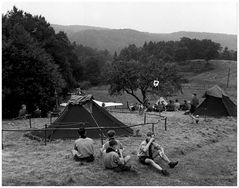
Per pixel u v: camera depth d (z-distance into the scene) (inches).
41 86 1187.9
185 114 992.2
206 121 848.3
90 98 600.1
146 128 698.2
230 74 4945.9
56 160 437.4
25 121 818.8
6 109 1133.1
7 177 368.5
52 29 2471.7
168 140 590.2
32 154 468.8
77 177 375.9
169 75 2251.5
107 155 403.9
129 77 2132.1
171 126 744.3
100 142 546.9
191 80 4758.9
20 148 506.6
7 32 1268.5
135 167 422.0
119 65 2171.5
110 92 2276.1
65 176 377.1
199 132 684.7
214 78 4771.2
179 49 6156.5
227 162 482.3
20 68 1146.0
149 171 414.9
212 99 966.4
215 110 958.4
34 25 2226.9
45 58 1224.8
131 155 473.7
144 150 425.1
